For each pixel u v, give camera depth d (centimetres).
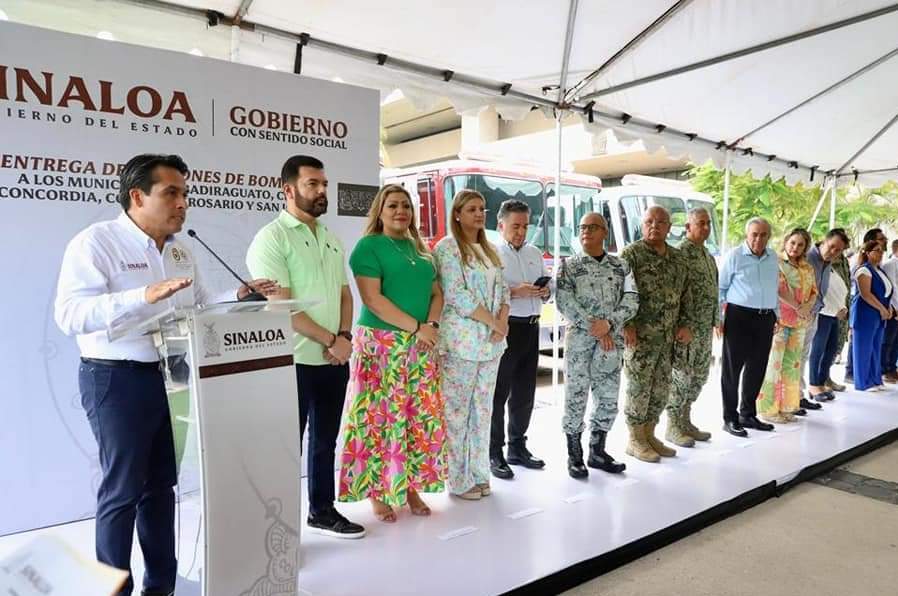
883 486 340
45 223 252
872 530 281
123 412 181
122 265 181
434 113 1524
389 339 264
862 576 238
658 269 352
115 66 262
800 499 321
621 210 700
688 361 377
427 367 273
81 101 256
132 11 269
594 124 419
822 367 522
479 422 298
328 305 243
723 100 430
